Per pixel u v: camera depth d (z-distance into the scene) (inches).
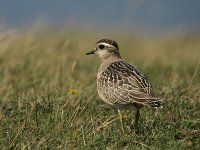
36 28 908.6
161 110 597.0
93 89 676.1
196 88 657.6
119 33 1160.2
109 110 604.1
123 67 573.0
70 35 1032.2
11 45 836.0
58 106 597.6
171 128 550.3
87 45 951.6
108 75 568.1
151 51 1012.5
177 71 832.3
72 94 625.9
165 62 912.3
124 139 528.1
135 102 541.6
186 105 610.2
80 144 519.5
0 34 848.9
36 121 559.5
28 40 850.8
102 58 605.6
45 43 872.3
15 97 632.4
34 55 826.8
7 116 585.0
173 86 669.9
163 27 1455.5
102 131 547.8
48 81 732.7
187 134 539.8
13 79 735.7
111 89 558.9
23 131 538.3
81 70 834.8
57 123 552.7
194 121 560.4
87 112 591.2
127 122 580.4
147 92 543.8
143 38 1173.1
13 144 514.6
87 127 548.7
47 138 525.7
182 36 1205.7
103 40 608.1
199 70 850.1
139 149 511.2
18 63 792.3
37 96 629.9
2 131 548.1
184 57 967.6
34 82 693.9
